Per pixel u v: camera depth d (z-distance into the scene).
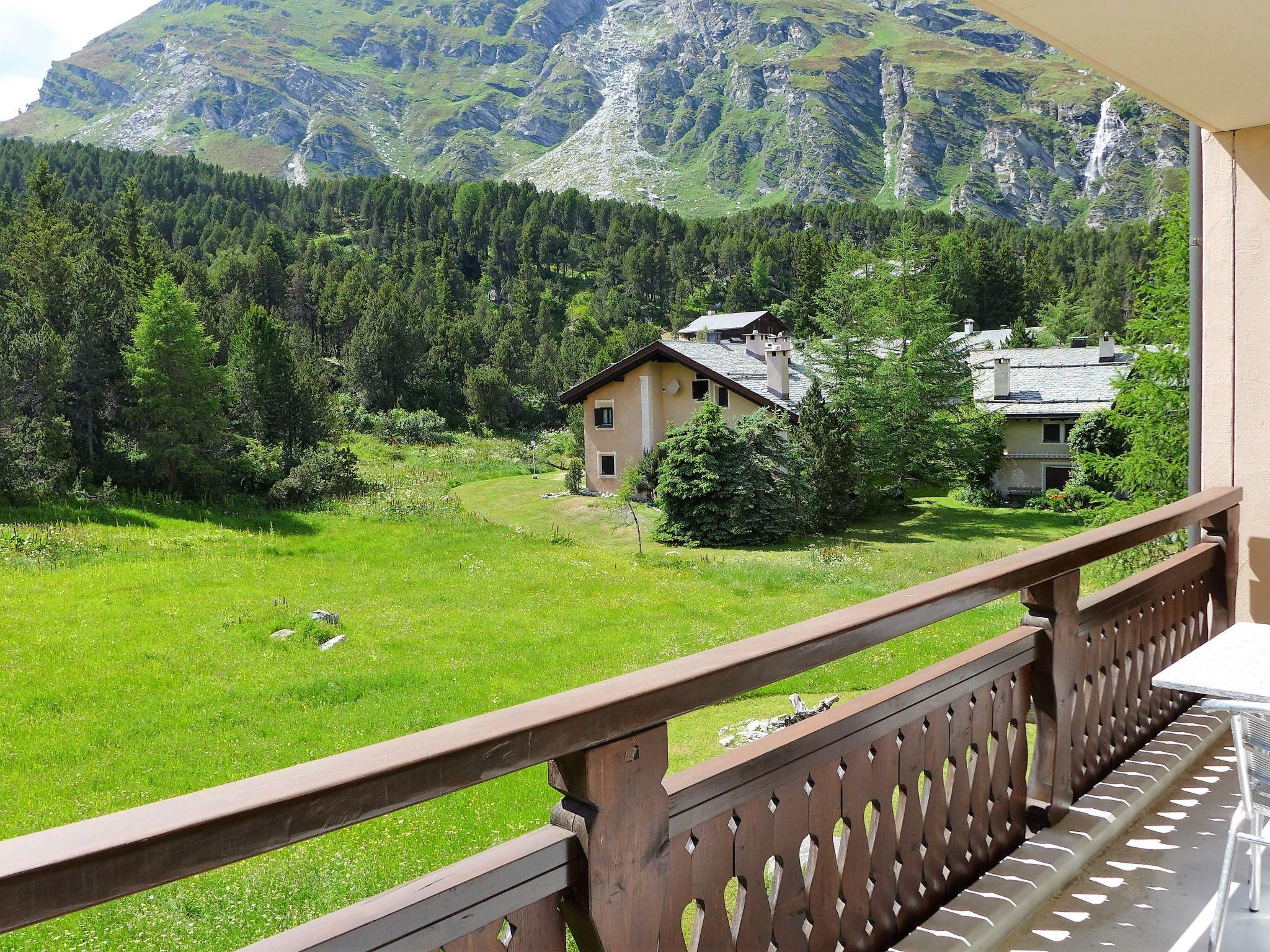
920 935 2.26
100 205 125.62
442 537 27.00
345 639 15.73
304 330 81.88
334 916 1.13
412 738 1.15
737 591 20.44
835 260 80.75
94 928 5.89
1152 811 3.20
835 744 1.92
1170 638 3.96
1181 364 17.94
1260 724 2.08
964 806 2.49
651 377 34.22
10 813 8.97
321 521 30.09
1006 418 35.25
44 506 28.56
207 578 20.58
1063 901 2.59
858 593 20.06
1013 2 2.63
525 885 1.30
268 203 150.25
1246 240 4.31
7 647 14.77
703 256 135.50
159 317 33.94
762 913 1.75
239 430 38.69
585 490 36.41
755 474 27.33
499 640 15.76
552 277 134.62
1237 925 2.46
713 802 1.61
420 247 125.94
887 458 33.94
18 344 31.48
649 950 1.45
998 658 2.58
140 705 12.29
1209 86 3.50
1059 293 93.44
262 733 11.29
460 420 66.38
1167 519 3.51
